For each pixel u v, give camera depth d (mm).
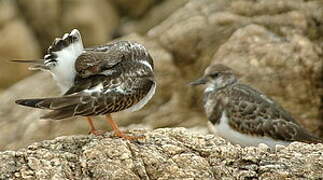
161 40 18766
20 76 23797
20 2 24953
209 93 14609
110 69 9492
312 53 17422
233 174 9516
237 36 17844
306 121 16891
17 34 24016
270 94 17031
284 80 17109
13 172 9195
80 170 9312
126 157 9391
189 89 17703
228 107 13898
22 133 17188
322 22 18266
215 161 9734
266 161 9711
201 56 18156
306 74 17188
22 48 23984
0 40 23766
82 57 9305
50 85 18656
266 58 17344
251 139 13836
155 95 17719
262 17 18469
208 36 18344
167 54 18391
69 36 9336
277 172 9438
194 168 9453
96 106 9258
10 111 18156
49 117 8969
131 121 17141
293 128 13688
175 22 19000
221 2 19188
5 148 16781
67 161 9422
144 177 9258
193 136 10172
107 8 26219
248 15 18672
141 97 9695
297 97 17047
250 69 17266
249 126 13734
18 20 24375
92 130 10227
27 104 8930
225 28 18359
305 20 18219
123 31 25156
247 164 9672
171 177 9336
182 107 17516
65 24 25188
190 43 18359
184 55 18312
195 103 17547
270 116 13695
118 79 9477
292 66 17188
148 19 22844
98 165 9297
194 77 17969
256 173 9500
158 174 9375
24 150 9695
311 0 18766
